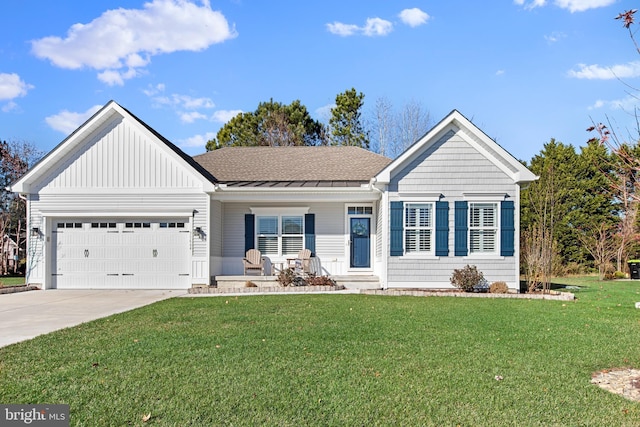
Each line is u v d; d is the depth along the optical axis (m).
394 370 6.41
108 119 17.97
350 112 40.81
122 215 17.83
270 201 18.91
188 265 17.80
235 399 5.34
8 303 13.76
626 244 25.86
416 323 9.71
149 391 5.57
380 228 18.00
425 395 5.52
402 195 16.66
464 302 13.36
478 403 5.30
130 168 17.89
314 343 7.86
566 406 5.27
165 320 10.10
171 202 17.80
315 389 5.66
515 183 16.56
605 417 4.98
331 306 12.17
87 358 6.97
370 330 8.95
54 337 8.42
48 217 17.91
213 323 9.70
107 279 17.94
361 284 17.94
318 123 43.78
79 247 18.03
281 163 21.69
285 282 17.38
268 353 7.21
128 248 17.97
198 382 5.87
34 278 17.78
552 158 30.81
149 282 17.86
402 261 16.56
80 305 13.24
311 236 19.55
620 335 8.84
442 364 6.71
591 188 29.58
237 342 7.91
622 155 5.04
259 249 19.61
